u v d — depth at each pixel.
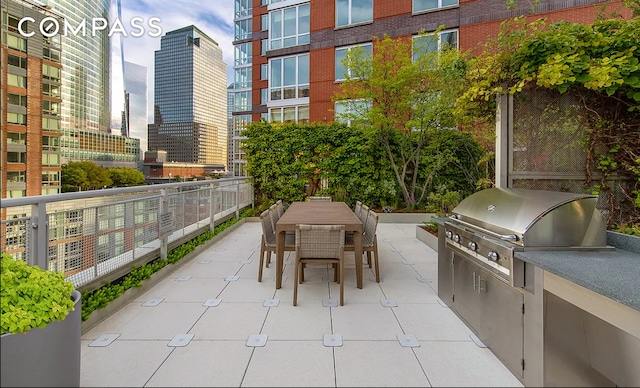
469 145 8.11
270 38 14.46
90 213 2.64
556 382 1.69
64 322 1.52
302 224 3.11
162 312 2.71
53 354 1.46
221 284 3.43
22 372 1.34
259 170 8.43
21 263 1.60
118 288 2.79
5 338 1.30
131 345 2.18
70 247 2.42
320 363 1.98
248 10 28.66
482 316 2.24
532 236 1.87
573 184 3.04
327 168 8.21
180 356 2.04
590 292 1.64
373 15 11.51
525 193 2.32
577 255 1.83
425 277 3.71
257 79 21.86
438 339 2.28
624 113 2.89
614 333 1.74
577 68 2.69
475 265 2.32
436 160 8.04
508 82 3.11
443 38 10.45
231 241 5.66
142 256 3.40
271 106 14.17
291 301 2.97
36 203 2.07
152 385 1.76
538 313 1.70
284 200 8.38
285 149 8.31
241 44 29.06
